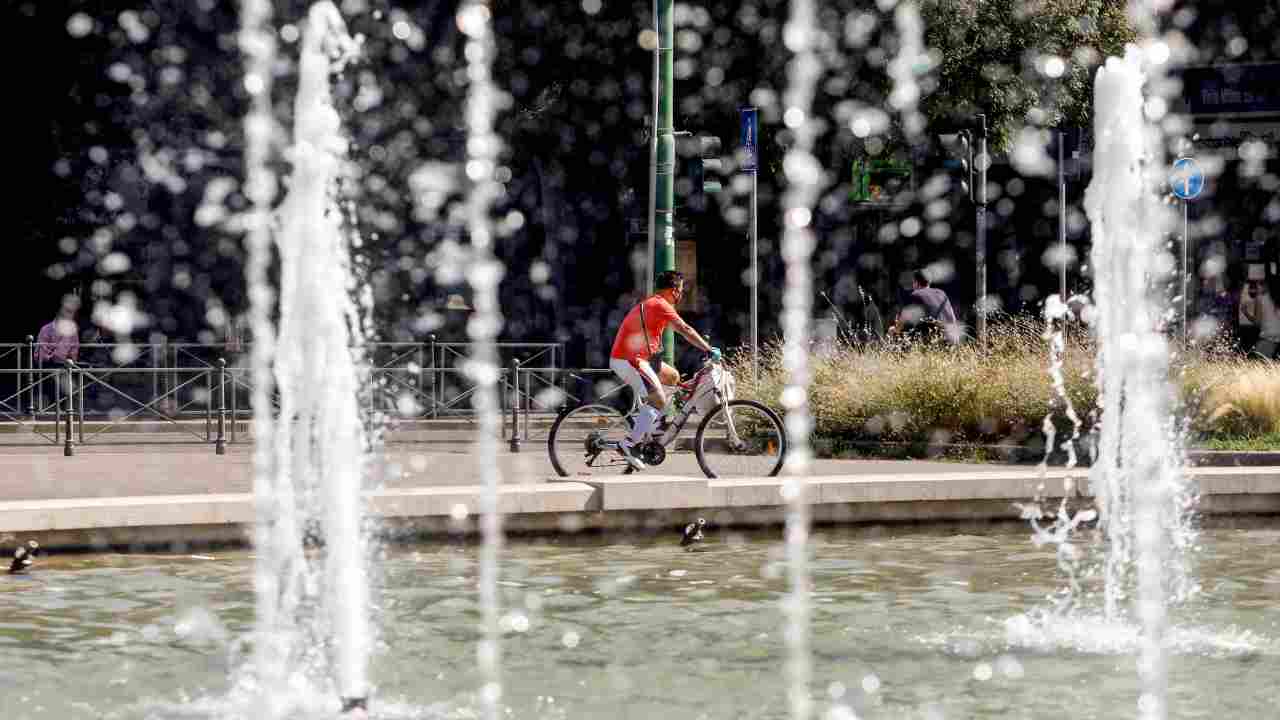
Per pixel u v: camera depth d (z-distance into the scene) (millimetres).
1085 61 71875
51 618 25812
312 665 22531
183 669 22328
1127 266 30672
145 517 32344
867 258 85562
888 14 69312
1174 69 86000
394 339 80000
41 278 83312
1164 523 36125
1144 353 31609
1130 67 29047
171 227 81750
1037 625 25547
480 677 21797
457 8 78500
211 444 54750
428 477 42812
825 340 57500
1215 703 20438
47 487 39781
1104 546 34125
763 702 20391
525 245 83625
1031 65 71000
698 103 73562
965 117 71312
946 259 88062
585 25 77438
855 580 29875
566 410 43188
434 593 28188
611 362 43000
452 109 79188
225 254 80812
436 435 57625
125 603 27109
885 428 51594
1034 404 50156
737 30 71938
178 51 80875
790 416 43156
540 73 78250
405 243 80625
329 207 24734
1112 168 29594
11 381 56750
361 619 23984
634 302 83750
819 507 36188
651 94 78125
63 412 55406
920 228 87062
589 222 84062
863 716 19672
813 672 22188
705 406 43000
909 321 66438
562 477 42906
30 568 30266
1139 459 32531
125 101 81750
